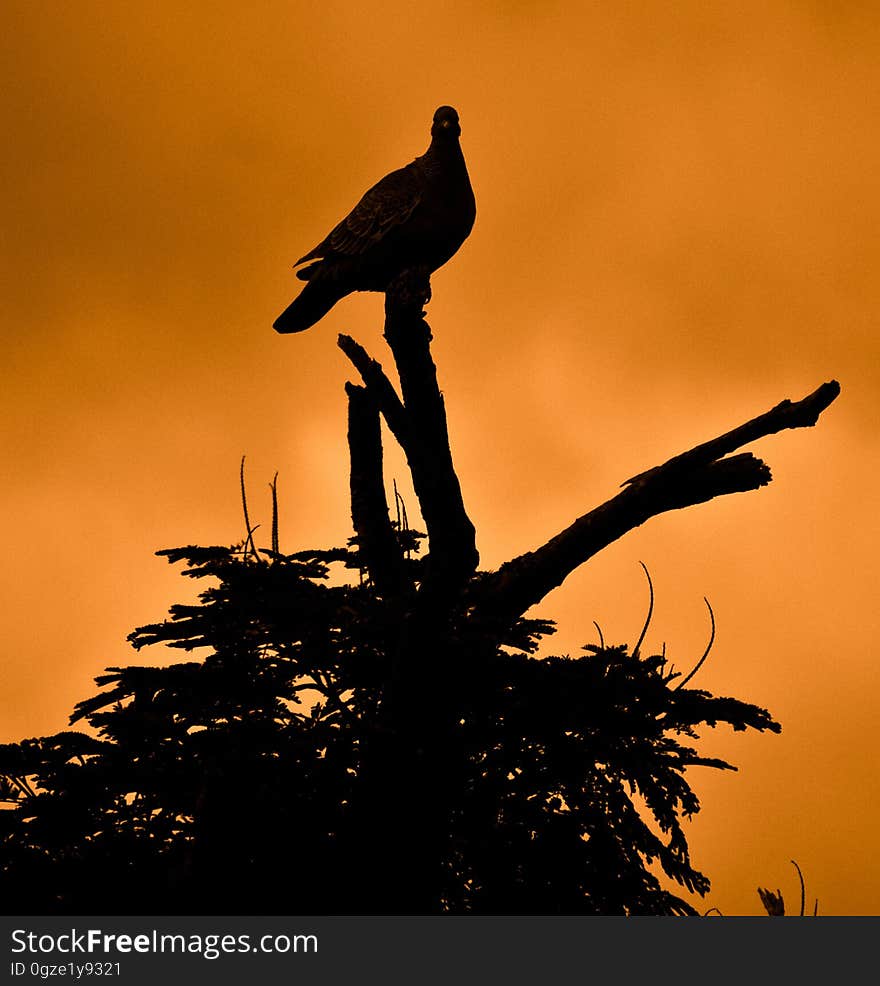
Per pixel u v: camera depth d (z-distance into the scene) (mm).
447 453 17984
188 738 18156
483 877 18094
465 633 19609
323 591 20062
